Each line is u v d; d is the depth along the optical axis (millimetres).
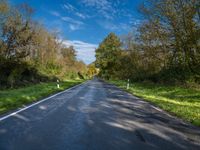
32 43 53719
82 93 28125
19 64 42531
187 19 24672
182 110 16188
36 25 57844
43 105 17422
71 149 7645
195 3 24000
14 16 47406
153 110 16297
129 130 10289
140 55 51094
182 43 26125
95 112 14656
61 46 78125
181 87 35156
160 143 8562
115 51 98875
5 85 35062
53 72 68312
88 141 8539
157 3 28109
